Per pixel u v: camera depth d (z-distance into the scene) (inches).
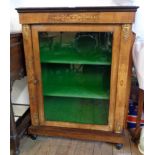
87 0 59.2
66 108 60.5
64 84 58.2
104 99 56.0
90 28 45.8
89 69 57.0
